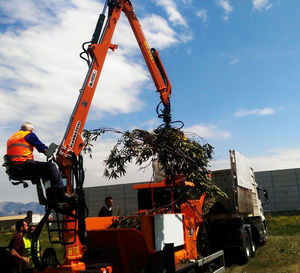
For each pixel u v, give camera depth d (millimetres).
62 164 5395
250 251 10617
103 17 6668
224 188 10094
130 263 6094
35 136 5043
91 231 6035
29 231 6453
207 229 9914
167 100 8281
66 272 5043
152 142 6688
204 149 7020
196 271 7109
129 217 6504
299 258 9930
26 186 5352
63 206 4992
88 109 6004
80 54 6301
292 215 29531
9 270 6051
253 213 11914
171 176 6852
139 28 8312
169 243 5812
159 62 8516
